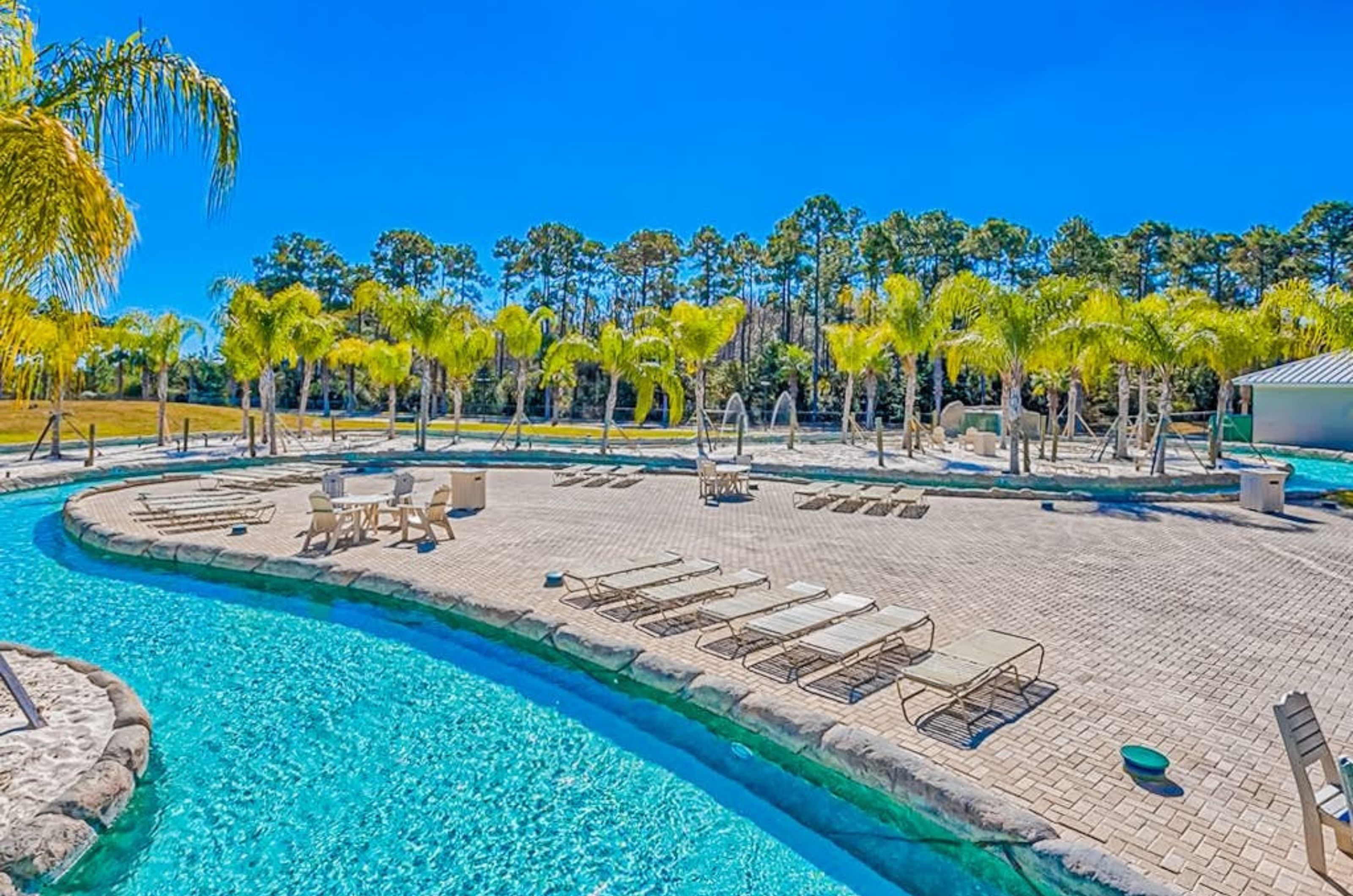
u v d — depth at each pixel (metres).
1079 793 3.95
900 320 22.91
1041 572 9.05
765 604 6.88
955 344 21.30
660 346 26.03
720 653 6.09
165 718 5.38
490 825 4.11
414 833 4.03
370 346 30.86
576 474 18.77
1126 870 3.23
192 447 25.48
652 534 11.46
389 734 5.18
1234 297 49.66
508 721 5.40
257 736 5.12
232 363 28.94
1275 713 3.25
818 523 12.59
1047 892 3.36
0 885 3.28
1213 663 5.96
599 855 3.85
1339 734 4.71
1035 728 4.74
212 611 8.02
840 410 47.94
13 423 29.31
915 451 25.83
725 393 46.97
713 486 15.74
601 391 51.88
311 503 10.13
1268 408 29.42
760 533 11.63
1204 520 13.00
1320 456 25.17
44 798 3.91
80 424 30.55
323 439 30.23
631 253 59.88
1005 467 20.44
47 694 5.21
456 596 7.55
